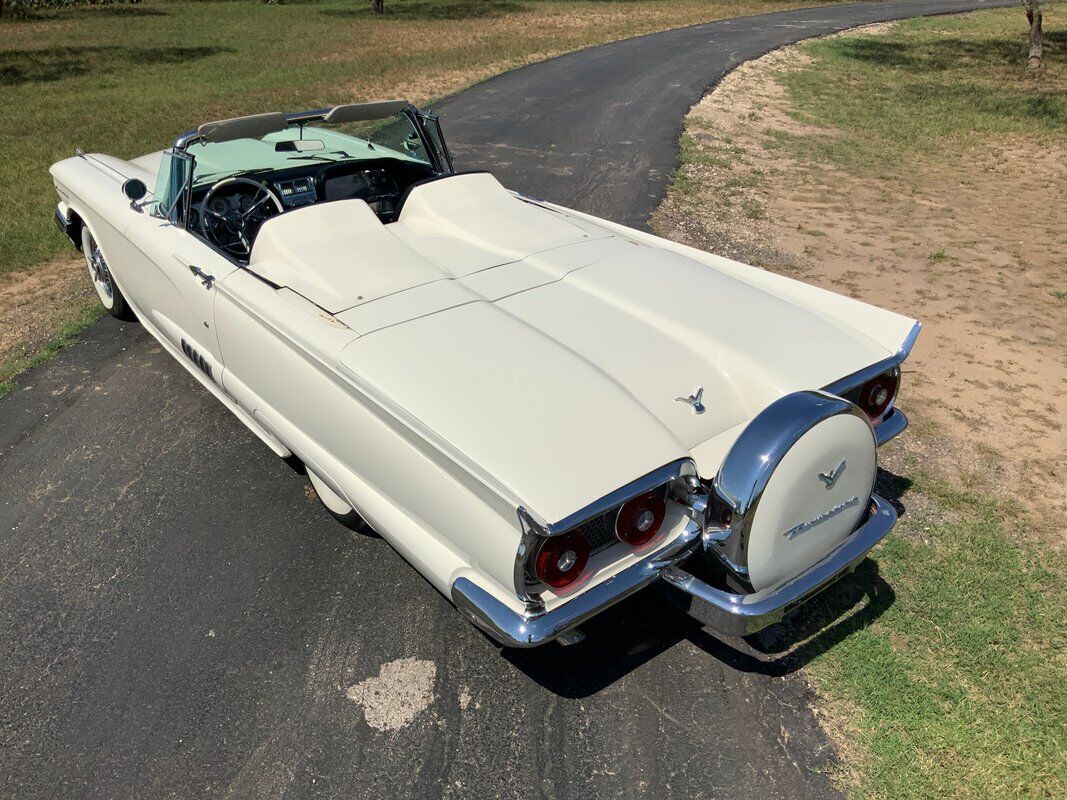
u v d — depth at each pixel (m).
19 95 13.71
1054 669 2.70
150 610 2.98
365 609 2.99
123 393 4.40
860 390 2.91
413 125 4.43
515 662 2.77
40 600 3.03
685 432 2.51
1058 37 22.64
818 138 11.05
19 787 2.35
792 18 26.41
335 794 2.33
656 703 2.61
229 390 3.59
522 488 2.10
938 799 2.29
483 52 18.03
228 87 14.35
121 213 4.16
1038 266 6.36
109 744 2.48
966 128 11.96
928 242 6.90
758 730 2.51
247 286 3.16
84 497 3.59
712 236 6.89
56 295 5.67
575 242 3.58
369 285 3.07
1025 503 3.51
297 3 33.12
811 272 6.13
